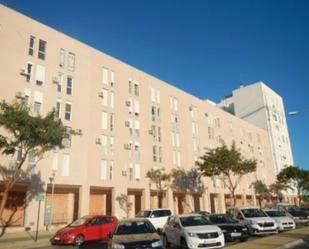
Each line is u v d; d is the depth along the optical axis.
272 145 69.06
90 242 18.88
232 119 59.22
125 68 38.84
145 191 36.84
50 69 30.14
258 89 71.56
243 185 57.53
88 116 32.41
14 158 25.52
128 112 37.44
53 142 21.50
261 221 17.81
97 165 32.16
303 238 14.63
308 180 58.00
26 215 25.64
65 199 30.59
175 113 45.22
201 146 48.53
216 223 16.19
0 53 26.45
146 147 38.66
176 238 13.87
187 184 43.47
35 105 28.09
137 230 11.22
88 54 34.38
